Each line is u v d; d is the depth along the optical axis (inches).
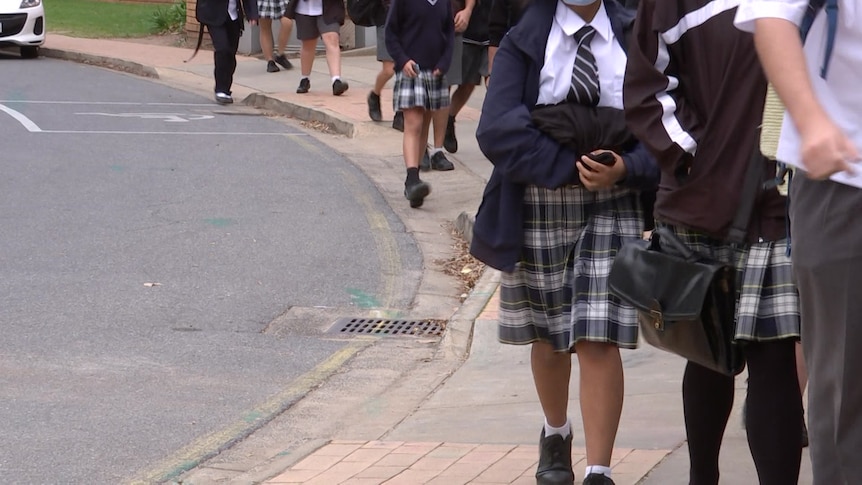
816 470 112.1
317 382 242.2
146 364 249.1
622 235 160.2
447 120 461.7
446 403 225.9
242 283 308.2
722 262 141.5
